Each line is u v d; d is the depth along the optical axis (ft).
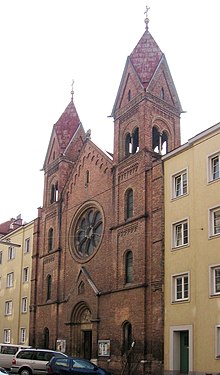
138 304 115.55
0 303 191.83
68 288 146.51
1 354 138.10
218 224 101.30
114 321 122.62
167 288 109.50
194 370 98.37
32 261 169.68
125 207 128.16
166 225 113.50
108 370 120.88
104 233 135.03
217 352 94.27
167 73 137.90
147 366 109.81
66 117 176.35
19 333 172.35
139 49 139.95
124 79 139.33
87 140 150.61
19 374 110.52
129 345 117.50
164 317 108.68
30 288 170.09
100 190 140.46
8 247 195.11
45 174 173.47
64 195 158.61
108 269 130.00
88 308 136.15
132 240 122.62
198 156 108.27
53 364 100.78
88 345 135.85
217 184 102.22
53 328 148.25
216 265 98.43
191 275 104.12
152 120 129.80
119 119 137.80
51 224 163.63
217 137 104.22
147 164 124.06
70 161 165.89
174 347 105.19
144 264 116.47
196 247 104.17
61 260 153.07
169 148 133.28
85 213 147.74
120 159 134.41
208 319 97.66
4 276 193.77
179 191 113.39
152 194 119.85
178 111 137.69
